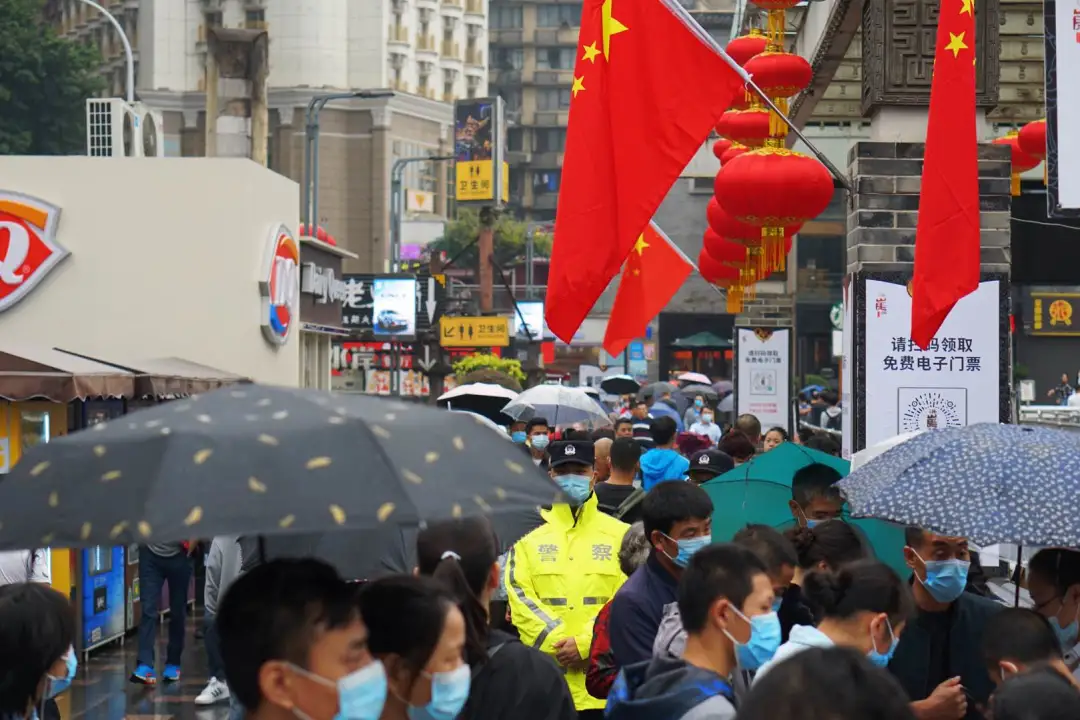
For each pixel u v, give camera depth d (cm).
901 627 639
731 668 595
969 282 1166
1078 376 4691
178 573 1636
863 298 1477
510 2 14225
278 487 436
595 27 1233
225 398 487
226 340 2698
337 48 11625
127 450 446
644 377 6600
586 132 1228
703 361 7869
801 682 359
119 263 2689
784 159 1312
